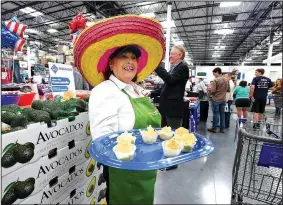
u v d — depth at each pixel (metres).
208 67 18.86
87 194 1.45
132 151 0.74
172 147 0.76
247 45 18.06
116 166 0.63
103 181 1.74
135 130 1.01
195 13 10.62
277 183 0.96
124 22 0.92
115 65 1.09
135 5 9.34
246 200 1.09
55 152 1.06
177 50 2.49
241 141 1.03
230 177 2.38
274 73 12.44
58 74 1.60
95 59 1.06
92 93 1.00
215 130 5.07
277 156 0.91
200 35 14.60
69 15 11.36
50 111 1.12
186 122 3.80
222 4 8.35
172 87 2.52
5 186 0.76
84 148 1.36
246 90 5.60
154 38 1.04
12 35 1.77
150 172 0.97
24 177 0.85
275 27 11.98
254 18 10.23
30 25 12.84
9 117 0.86
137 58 1.17
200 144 0.87
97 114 0.94
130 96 1.10
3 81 2.05
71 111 1.29
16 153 0.79
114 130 0.96
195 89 9.63
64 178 1.15
